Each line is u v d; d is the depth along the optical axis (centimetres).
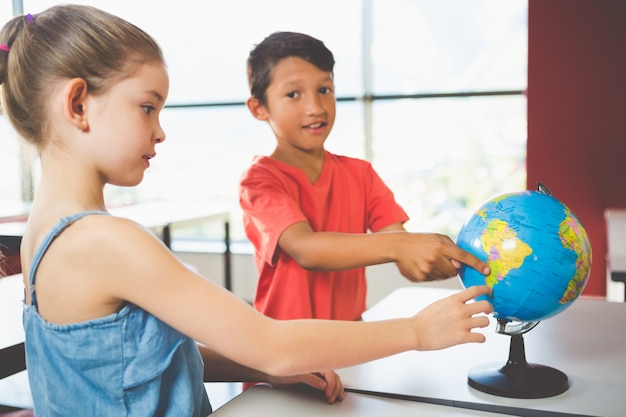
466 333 85
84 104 83
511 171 443
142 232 80
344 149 427
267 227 133
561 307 93
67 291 81
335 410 90
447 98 402
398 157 429
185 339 89
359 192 160
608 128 313
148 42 88
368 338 83
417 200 445
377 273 405
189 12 438
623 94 309
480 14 432
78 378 84
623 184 314
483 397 93
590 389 96
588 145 316
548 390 93
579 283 92
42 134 86
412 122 423
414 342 84
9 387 221
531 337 123
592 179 318
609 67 310
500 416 87
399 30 418
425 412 89
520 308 92
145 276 77
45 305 84
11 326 131
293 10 424
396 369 105
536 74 320
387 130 422
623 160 312
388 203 163
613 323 132
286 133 147
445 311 86
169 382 88
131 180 88
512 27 437
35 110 85
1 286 175
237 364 106
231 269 438
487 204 98
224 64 440
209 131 454
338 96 422
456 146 436
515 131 435
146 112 87
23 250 92
